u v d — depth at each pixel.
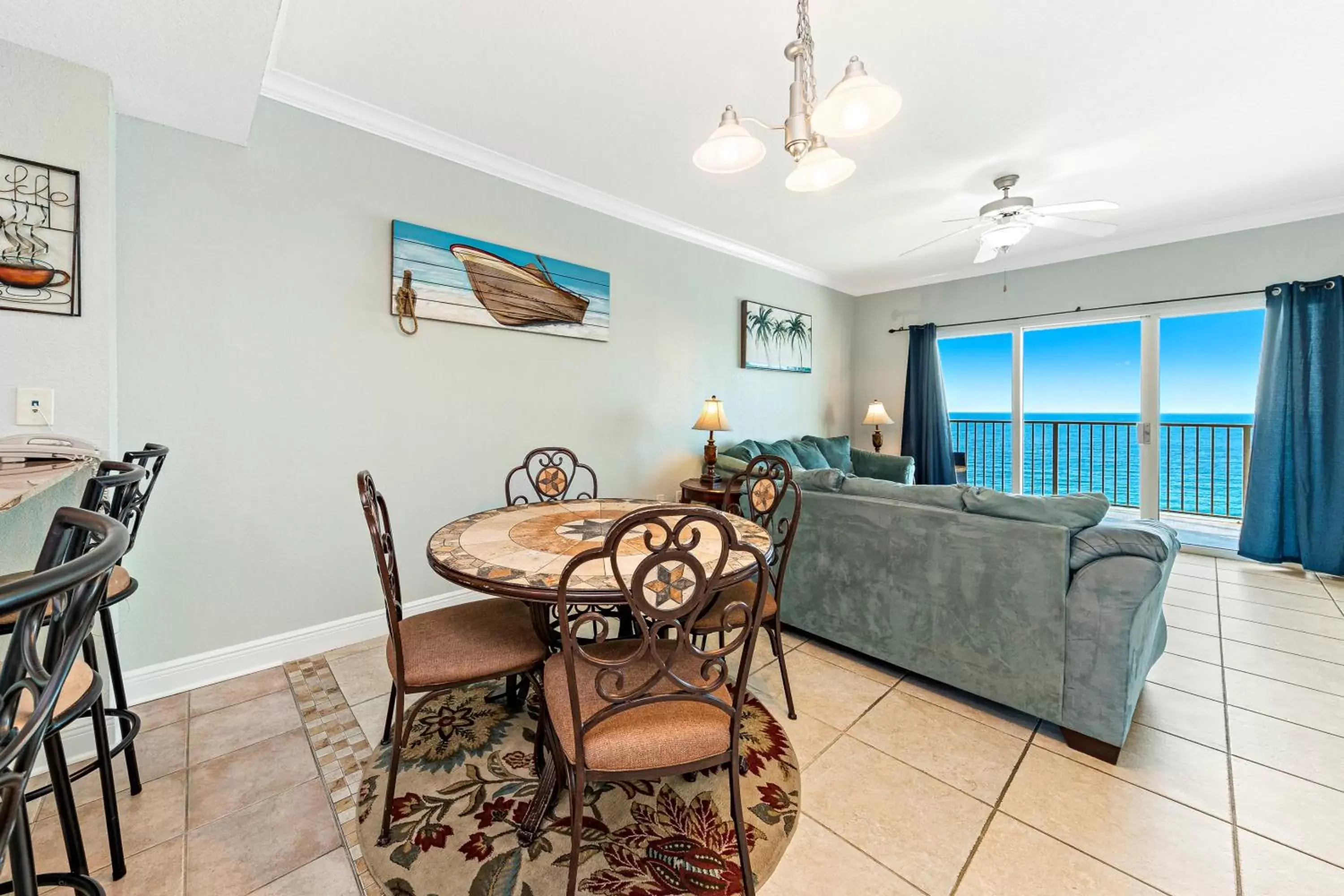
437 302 2.58
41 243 1.54
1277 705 1.99
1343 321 3.34
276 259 2.15
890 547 2.17
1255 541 3.63
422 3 1.70
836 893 1.22
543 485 2.71
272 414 2.17
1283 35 1.87
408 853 1.31
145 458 1.44
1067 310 4.53
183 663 2.03
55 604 0.61
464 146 2.62
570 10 1.73
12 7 1.35
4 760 0.48
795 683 2.18
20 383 1.52
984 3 1.71
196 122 1.91
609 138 2.57
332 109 2.24
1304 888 1.22
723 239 4.08
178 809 1.45
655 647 1.09
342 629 2.39
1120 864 1.29
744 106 2.29
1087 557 1.73
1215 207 3.50
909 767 1.66
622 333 3.46
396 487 2.51
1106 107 2.32
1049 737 1.81
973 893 1.22
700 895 1.20
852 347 5.89
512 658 1.47
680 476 3.91
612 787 1.55
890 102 1.31
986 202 3.38
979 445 5.76
